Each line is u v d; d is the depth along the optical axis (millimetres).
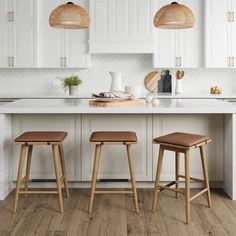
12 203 3697
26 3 5918
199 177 4105
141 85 6418
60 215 3371
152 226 3123
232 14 5887
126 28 5934
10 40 5965
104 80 6430
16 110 3666
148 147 4062
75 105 3889
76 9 3943
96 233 2984
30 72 6430
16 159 4086
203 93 6402
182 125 4055
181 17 3844
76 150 4078
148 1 5910
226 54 5930
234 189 3768
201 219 3273
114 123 4055
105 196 3900
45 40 6020
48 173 4102
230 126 3814
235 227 3098
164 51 6004
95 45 5938
